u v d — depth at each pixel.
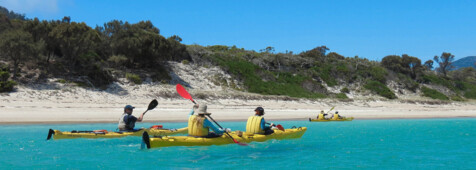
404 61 51.19
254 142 9.30
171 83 31.27
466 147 9.52
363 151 8.62
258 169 6.39
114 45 30.89
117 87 26.44
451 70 62.56
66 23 27.56
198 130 8.50
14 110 17.84
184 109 22.81
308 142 10.24
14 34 23.91
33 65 26.08
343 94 39.53
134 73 29.95
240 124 17.44
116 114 19.36
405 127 16.62
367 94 40.47
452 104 40.09
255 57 43.03
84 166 6.47
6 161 6.83
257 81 36.94
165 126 15.80
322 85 40.22
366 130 14.74
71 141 9.31
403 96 43.28
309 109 28.17
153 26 42.69
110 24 34.31
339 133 13.24
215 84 33.94
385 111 30.06
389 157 7.82
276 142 9.95
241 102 27.62
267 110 25.59
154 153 7.72
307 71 42.66
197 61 38.00
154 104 10.55
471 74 61.34
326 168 6.55
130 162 6.84
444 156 8.02
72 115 17.97
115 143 9.11
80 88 24.50
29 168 6.26
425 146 9.66
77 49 27.45
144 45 31.09
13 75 23.72
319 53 50.44
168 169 6.29
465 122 21.11
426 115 28.30
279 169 6.41
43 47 24.78
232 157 7.50
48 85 24.09
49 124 15.36
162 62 34.88
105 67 29.12
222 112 22.91
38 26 26.38
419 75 51.09
